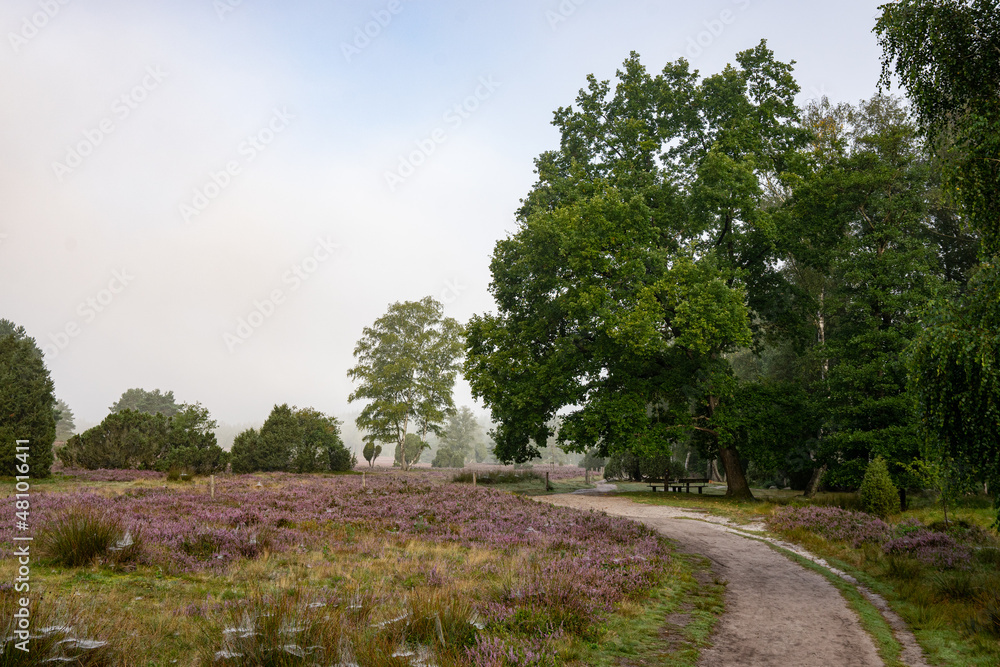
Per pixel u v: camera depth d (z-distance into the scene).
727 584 11.16
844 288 27.09
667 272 25.11
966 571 11.35
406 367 57.41
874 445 23.38
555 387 28.31
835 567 13.46
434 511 18.97
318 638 5.75
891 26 10.21
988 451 8.96
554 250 27.66
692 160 30.61
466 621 6.97
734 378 28.12
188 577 9.02
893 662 7.07
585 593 8.95
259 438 41.22
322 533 14.10
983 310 8.78
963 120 9.52
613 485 43.72
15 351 27.61
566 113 32.69
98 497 18.30
